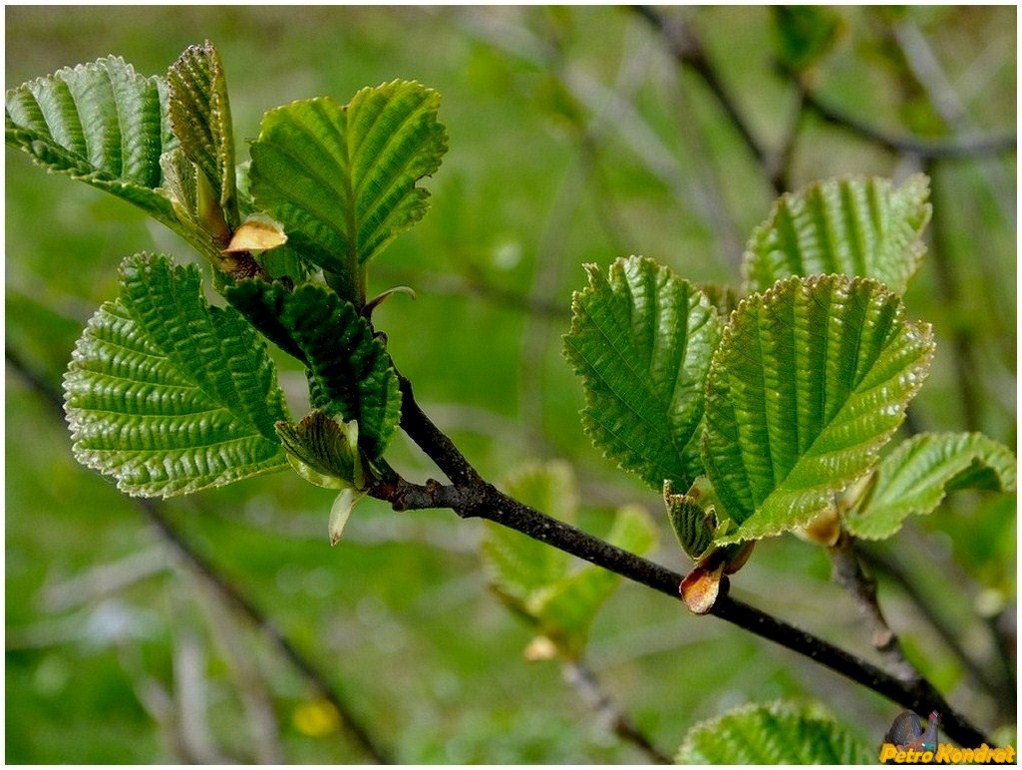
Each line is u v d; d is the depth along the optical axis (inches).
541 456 49.5
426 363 82.4
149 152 20.4
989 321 43.1
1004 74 60.6
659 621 67.2
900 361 20.0
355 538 52.9
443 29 100.5
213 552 65.9
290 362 54.3
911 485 21.8
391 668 65.4
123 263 20.4
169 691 62.0
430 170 19.8
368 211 19.9
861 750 22.4
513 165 96.7
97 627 59.1
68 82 20.5
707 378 20.4
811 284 20.1
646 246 78.0
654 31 38.5
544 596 24.4
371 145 19.7
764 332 20.2
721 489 20.2
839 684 44.1
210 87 19.7
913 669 21.4
